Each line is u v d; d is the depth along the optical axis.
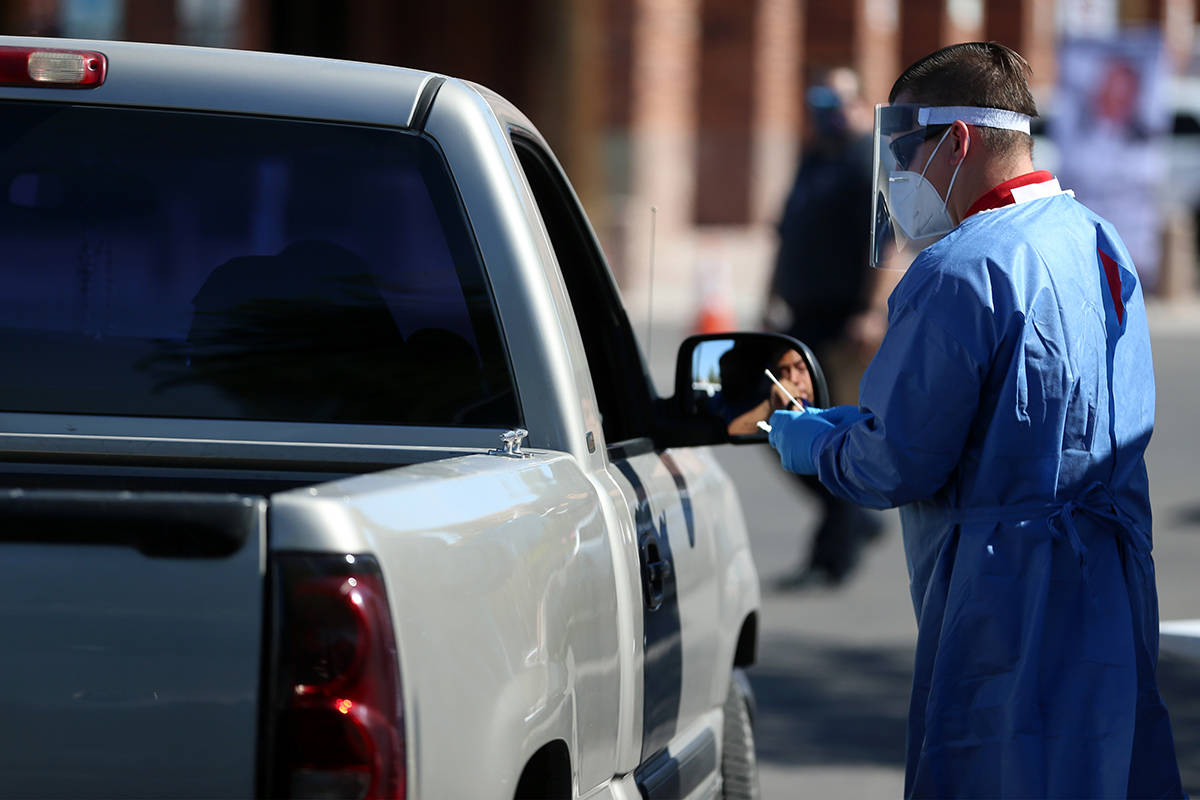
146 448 11.67
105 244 12.20
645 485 13.58
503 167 12.09
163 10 75.12
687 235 97.94
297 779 8.08
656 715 13.08
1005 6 129.62
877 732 23.84
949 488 12.16
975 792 11.81
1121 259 12.54
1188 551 35.59
